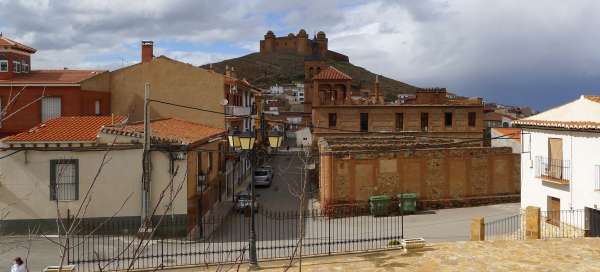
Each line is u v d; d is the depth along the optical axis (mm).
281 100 115500
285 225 31891
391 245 21547
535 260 18641
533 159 27891
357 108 58938
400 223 33188
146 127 26203
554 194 26359
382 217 35562
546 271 17312
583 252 19609
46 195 26359
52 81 39750
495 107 115625
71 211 26375
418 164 37906
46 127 28734
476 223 22953
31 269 20641
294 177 54188
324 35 193875
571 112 26078
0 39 41250
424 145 40469
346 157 36438
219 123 44250
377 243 25375
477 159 39406
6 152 26141
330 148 37688
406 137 51031
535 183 27812
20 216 26281
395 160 37375
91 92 41156
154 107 44188
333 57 196625
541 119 27375
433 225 32500
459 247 20688
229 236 27969
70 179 26578
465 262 18547
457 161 38875
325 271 18125
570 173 25188
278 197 43438
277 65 180000
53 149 26422
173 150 26656
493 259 18859
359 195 36656
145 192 26234
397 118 59344
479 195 39500
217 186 38156
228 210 36344
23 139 26469
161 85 44156
